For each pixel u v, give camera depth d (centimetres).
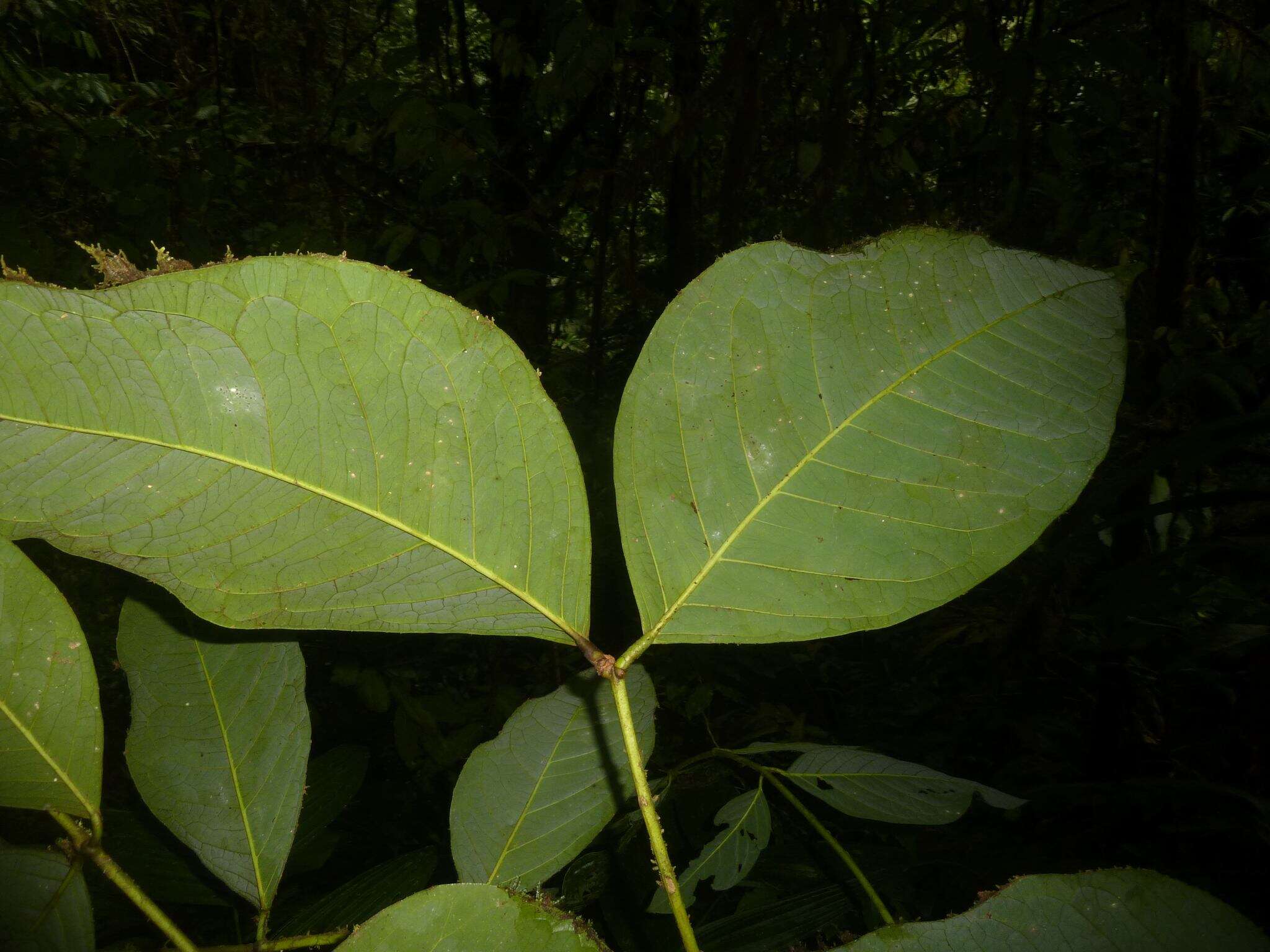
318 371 24
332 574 24
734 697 245
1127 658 172
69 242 236
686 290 26
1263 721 111
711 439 26
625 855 70
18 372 22
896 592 25
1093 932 22
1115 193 274
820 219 195
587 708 36
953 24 196
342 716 207
